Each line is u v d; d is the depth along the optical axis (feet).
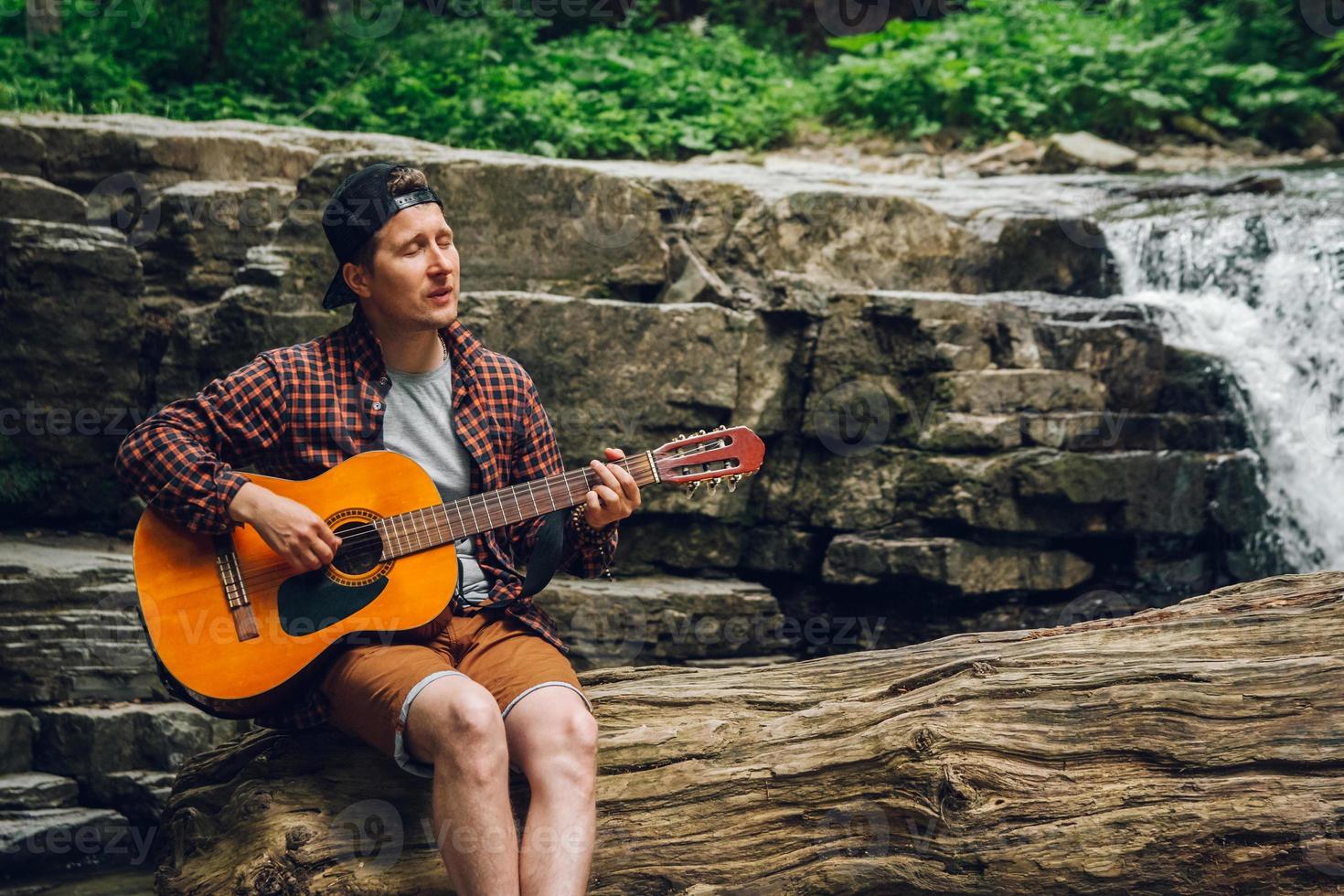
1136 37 33.86
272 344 16.22
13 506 16.29
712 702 9.05
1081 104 31.35
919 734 8.32
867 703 8.74
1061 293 19.45
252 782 8.55
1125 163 27.63
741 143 28.58
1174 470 16.31
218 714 8.13
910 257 18.28
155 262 17.53
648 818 8.44
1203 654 8.64
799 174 21.88
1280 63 34.71
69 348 16.39
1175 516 16.34
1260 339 18.31
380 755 8.58
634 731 8.71
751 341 16.83
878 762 8.44
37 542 16.05
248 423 8.25
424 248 8.27
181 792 9.27
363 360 8.52
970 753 8.25
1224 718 8.24
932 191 21.66
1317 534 17.33
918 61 30.04
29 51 24.56
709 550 16.97
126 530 16.75
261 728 9.34
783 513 16.98
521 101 25.89
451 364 8.73
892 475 16.35
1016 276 19.13
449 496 8.60
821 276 17.76
